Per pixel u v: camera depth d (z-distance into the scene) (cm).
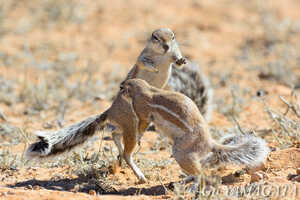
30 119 1521
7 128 1395
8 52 2216
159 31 1131
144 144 1293
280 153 1057
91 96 1739
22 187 990
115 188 999
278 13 2998
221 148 915
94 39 2495
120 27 2677
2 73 1958
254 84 1866
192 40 2483
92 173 1059
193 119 908
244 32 2650
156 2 3117
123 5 3012
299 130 1181
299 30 2617
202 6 3066
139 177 1020
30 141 1303
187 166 903
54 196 882
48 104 1650
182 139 909
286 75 1914
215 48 2400
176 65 1145
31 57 2167
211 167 930
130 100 996
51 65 2083
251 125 1405
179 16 2891
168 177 1054
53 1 2817
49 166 1120
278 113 1303
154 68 1129
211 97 1488
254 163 921
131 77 1177
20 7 2816
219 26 2717
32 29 2573
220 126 1434
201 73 1500
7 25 2555
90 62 2056
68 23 2681
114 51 2334
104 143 1275
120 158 1080
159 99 948
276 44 2398
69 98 1723
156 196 902
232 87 1653
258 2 3188
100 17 2803
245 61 2184
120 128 1038
